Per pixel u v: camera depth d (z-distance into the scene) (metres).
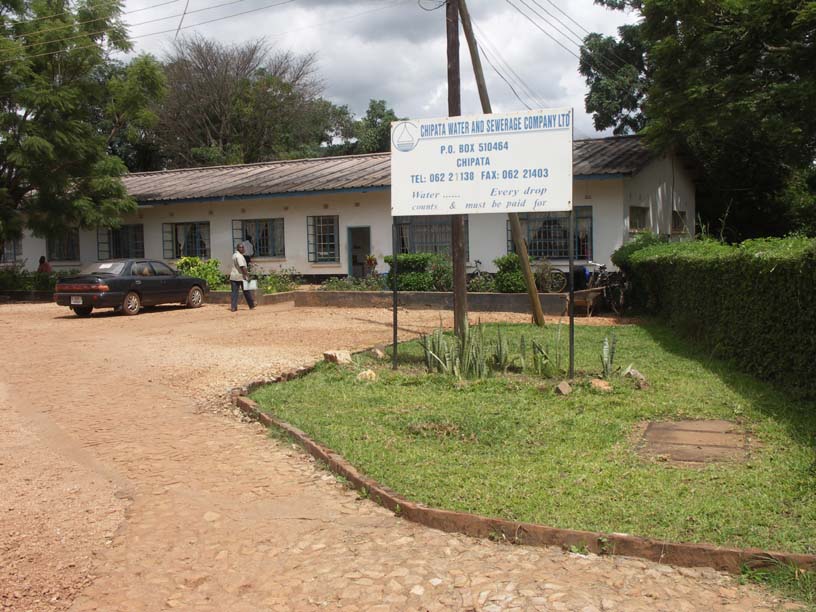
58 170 23.08
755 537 4.26
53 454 6.64
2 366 11.05
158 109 42.69
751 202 27.62
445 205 9.41
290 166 28.41
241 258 18.77
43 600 4.03
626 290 17.03
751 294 8.56
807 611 3.58
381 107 49.62
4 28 22.23
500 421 7.01
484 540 4.65
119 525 5.05
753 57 15.06
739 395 7.71
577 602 3.79
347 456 6.17
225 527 5.01
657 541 4.25
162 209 26.92
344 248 23.58
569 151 8.85
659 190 22.08
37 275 25.86
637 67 28.81
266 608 3.94
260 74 45.91
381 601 3.95
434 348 9.68
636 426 6.89
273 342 12.79
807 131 15.32
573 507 4.87
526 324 14.36
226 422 7.77
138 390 9.26
